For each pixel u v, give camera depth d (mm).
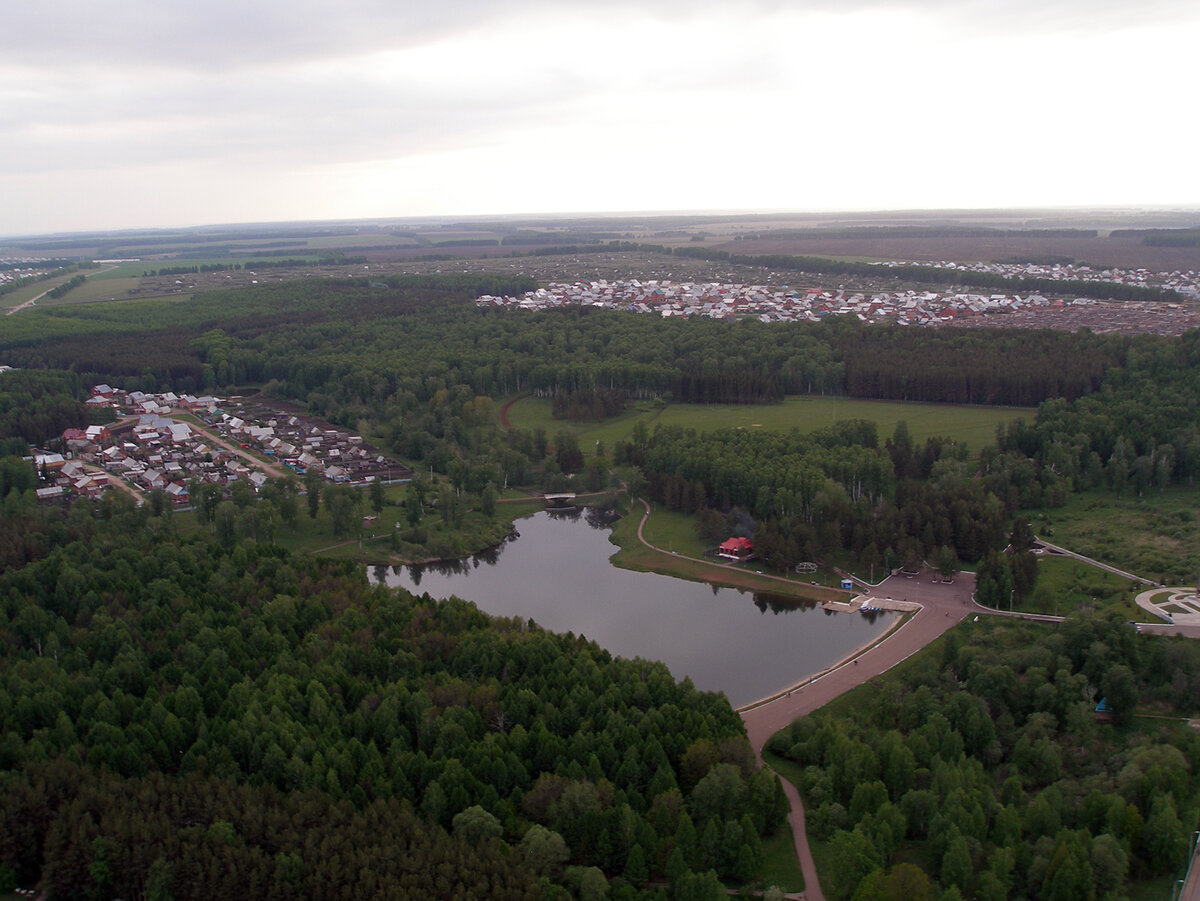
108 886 146375
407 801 156750
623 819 151625
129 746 168250
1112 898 137250
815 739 178750
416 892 138125
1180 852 145375
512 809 157750
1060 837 145500
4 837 149125
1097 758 175500
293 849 146250
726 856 149625
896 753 165125
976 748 178625
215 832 148375
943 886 142750
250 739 171000
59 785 158625
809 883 147125
